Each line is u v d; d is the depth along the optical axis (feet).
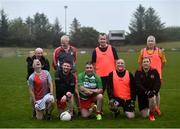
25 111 42.91
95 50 40.57
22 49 289.74
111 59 40.32
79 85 38.91
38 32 363.56
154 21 379.35
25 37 353.31
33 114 39.27
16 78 83.76
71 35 355.77
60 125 34.96
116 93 38.32
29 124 35.45
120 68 38.19
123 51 270.26
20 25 370.53
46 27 399.65
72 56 40.01
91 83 38.68
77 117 38.86
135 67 112.16
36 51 39.29
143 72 37.83
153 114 37.47
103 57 40.22
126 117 38.63
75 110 41.45
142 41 358.84
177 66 114.93
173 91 59.31
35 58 39.58
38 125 34.99
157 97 39.58
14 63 142.10
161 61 40.57
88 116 38.86
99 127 34.06
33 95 37.76
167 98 51.93
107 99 51.55
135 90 38.19
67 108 38.32
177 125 34.68
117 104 37.78
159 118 38.04
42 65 39.22
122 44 336.08
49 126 34.55
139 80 37.60
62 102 37.78
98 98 37.68
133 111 38.17
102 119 37.78
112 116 39.40
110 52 40.34
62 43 39.86
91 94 38.40
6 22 337.52
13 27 363.76
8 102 49.62
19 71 103.65
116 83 38.22
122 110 42.24
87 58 167.84
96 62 40.50
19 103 48.70
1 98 53.31
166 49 278.46
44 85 37.70
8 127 34.19
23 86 68.08
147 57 38.47
